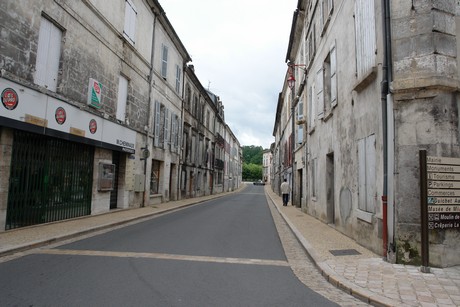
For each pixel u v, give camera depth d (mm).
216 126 41438
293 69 23859
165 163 20469
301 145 18281
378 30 6801
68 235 8211
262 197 35656
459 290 4668
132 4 15039
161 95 19297
